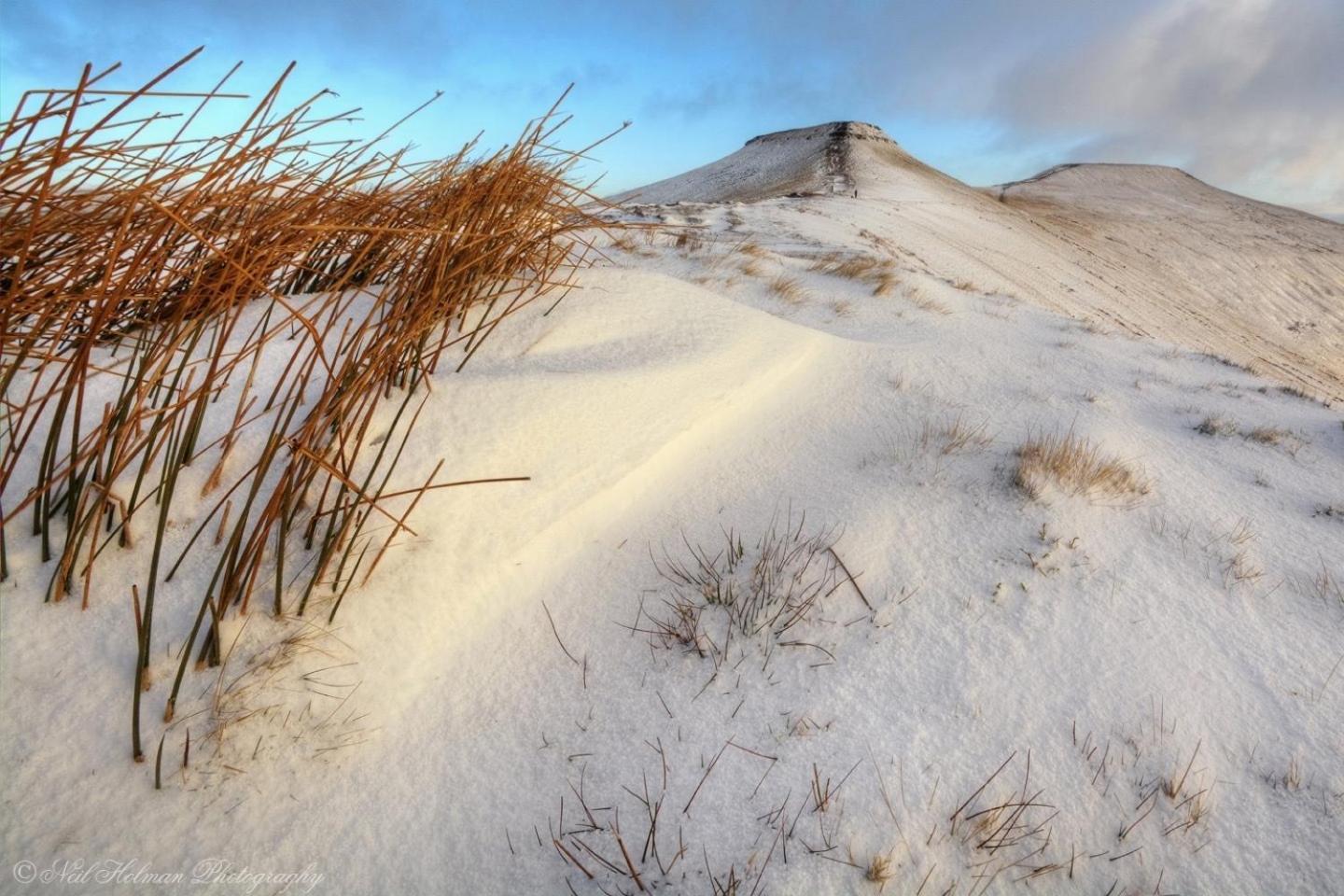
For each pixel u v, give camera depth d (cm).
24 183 218
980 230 3744
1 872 184
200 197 255
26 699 215
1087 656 279
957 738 246
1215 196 9888
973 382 553
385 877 207
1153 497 393
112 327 322
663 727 252
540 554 313
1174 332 3366
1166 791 229
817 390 496
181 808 208
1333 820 220
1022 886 206
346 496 282
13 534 249
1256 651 284
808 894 201
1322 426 552
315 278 416
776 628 291
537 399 371
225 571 258
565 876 209
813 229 1616
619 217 1314
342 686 248
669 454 384
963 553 334
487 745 246
